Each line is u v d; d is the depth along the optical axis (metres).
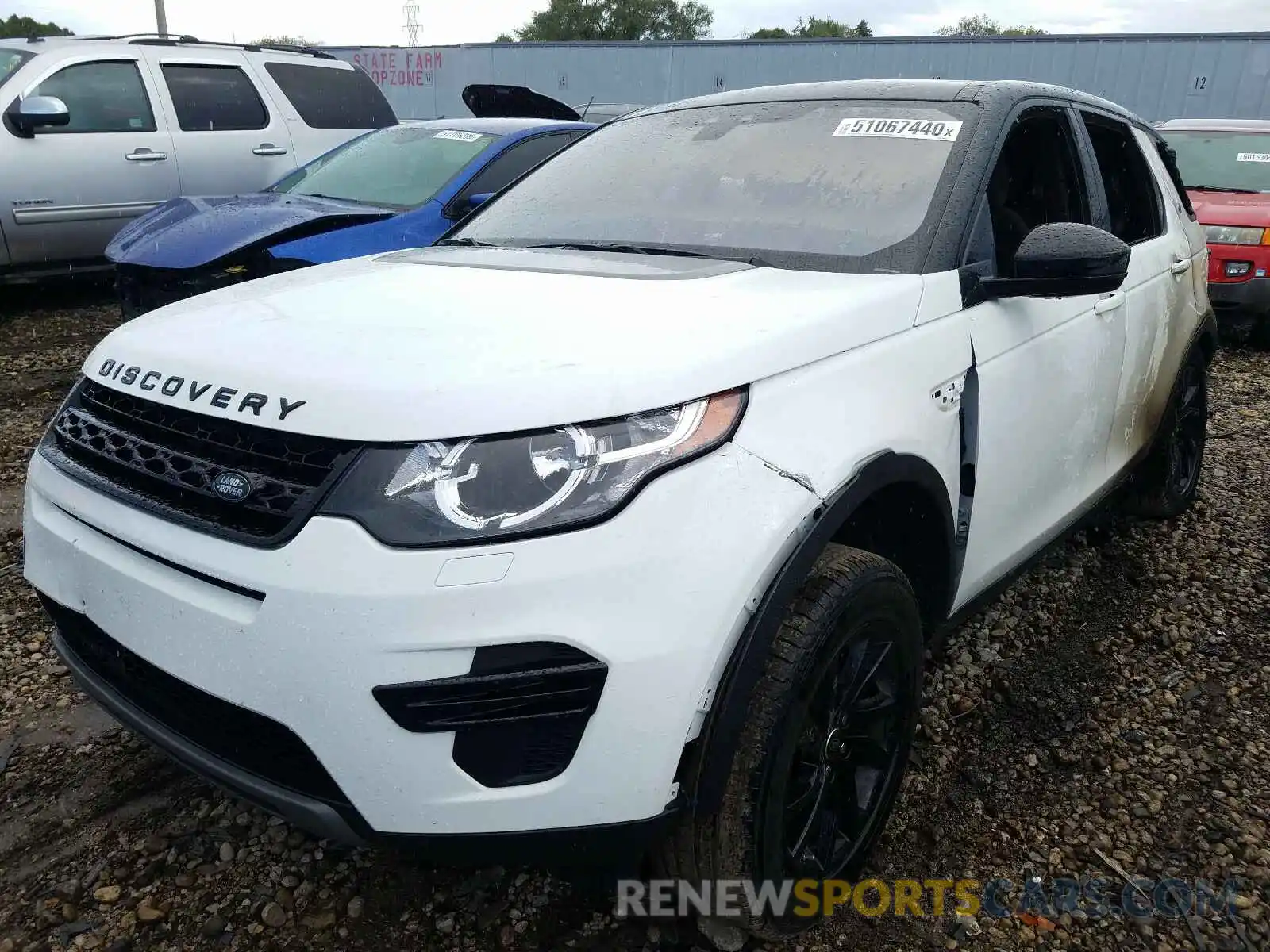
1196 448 4.25
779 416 1.76
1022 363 2.49
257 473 1.63
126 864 2.18
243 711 1.64
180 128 7.44
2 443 4.81
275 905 2.07
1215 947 2.03
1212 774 2.58
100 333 7.02
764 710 1.69
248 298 2.20
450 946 1.98
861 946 2.01
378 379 1.62
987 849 2.30
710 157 2.82
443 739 1.54
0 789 2.40
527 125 6.07
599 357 1.66
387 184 5.69
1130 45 18.72
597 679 1.54
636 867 1.78
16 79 6.79
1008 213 2.66
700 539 1.60
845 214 2.46
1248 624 3.38
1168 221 3.77
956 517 2.30
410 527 1.51
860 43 20.14
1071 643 3.24
